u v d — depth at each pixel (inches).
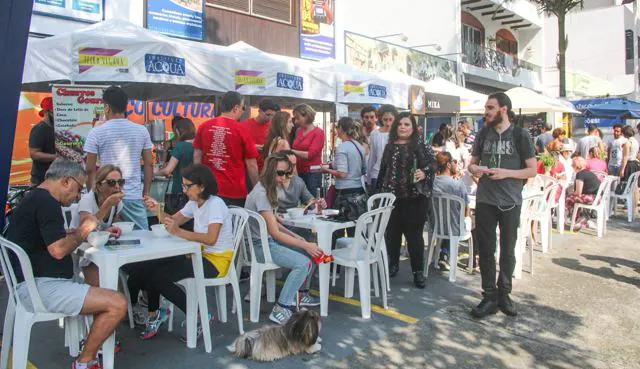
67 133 220.8
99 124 191.5
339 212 187.9
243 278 219.6
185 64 223.0
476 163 187.0
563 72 749.3
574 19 1208.8
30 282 120.6
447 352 154.1
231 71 244.2
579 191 338.0
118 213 173.5
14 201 231.1
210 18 424.5
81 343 144.8
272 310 175.3
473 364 146.8
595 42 1192.8
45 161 237.8
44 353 149.8
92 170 182.9
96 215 145.6
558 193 333.7
